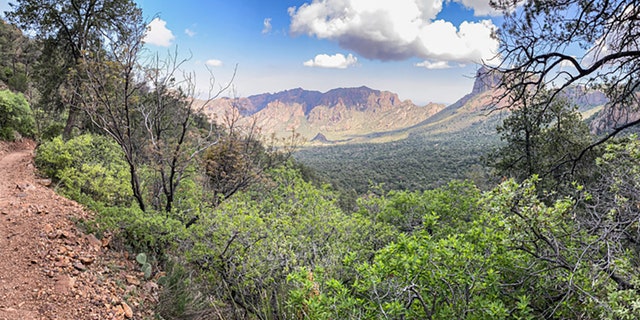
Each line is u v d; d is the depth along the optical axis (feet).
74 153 37.52
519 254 14.12
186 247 23.06
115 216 22.41
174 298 18.45
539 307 14.39
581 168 29.78
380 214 32.76
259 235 21.89
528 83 18.65
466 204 29.91
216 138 33.19
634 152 14.97
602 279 11.50
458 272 11.91
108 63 24.57
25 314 13.05
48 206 23.94
